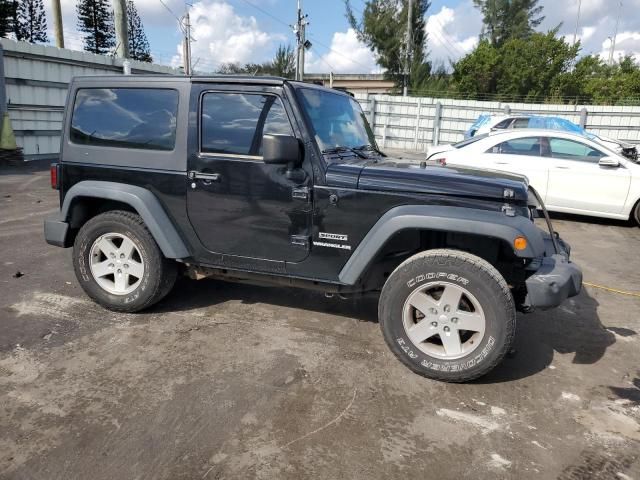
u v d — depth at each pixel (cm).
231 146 369
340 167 348
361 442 269
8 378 321
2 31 2994
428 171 348
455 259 317
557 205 857
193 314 429
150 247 402
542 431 284
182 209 388
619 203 825
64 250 605
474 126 1650
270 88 356
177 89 381
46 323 402
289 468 247
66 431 270
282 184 356
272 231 366
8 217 764
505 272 363
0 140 1317
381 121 2259
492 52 3306
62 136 425
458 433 279
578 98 3128
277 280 382
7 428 271
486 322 315
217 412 291
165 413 288
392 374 341
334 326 414
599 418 299
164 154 386
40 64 1423
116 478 237
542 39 3325
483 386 331
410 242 365
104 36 4022
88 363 342
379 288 372
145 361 347
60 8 2005
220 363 347
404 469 249
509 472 250
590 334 421
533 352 384
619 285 555
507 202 322
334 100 414
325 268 360
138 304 415
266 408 296
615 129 1972
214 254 390
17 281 496
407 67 3409
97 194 401
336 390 318
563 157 851
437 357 329
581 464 258
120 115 402
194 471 243
